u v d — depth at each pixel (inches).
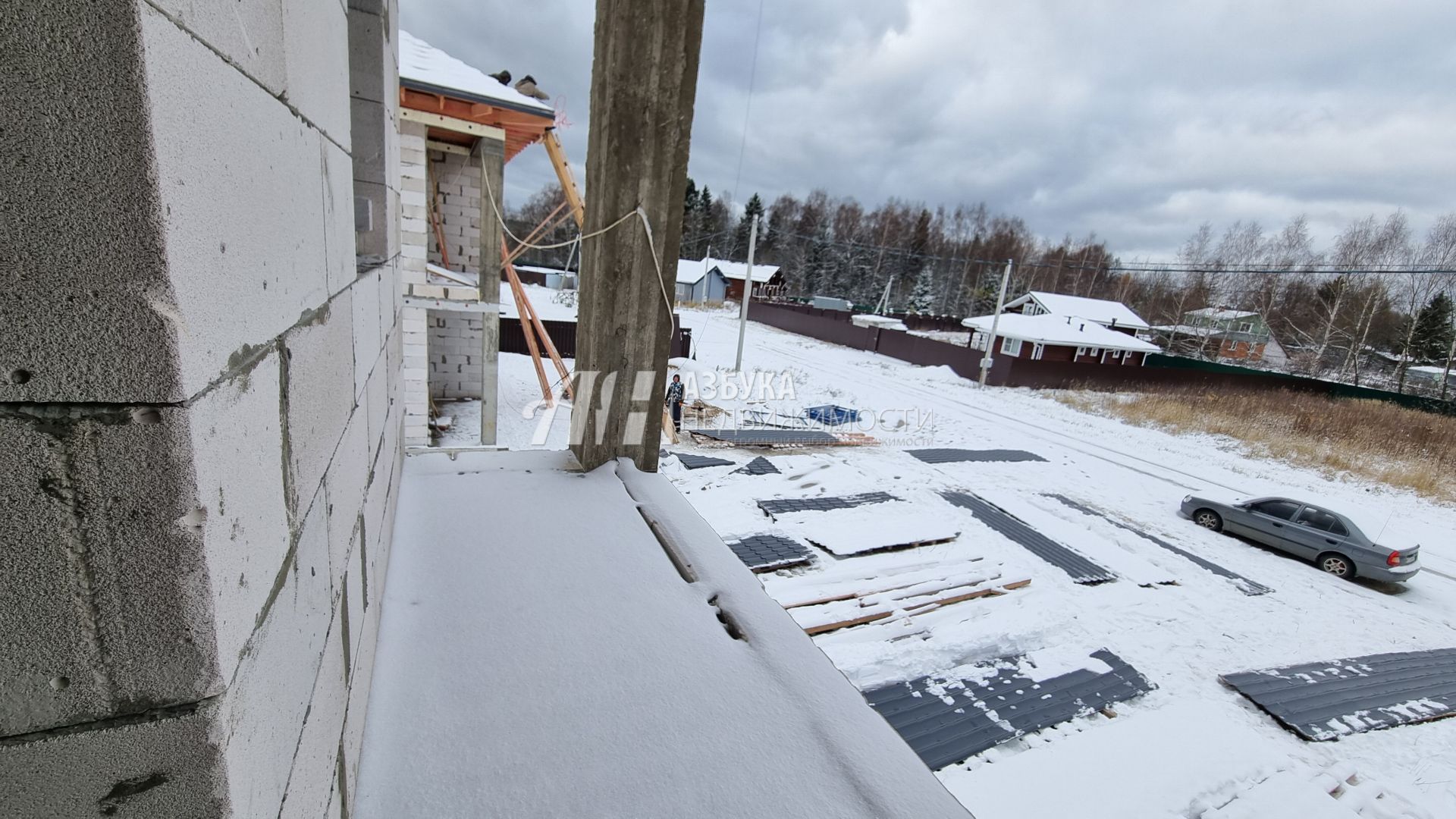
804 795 47.7
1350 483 481.7
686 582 76.5
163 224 14.2
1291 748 188.5
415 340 304.8
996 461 461.1
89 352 14.3
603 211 102.3
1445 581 322.0
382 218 81.5
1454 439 608.7
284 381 25.9
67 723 16.8
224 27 18.5
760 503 332.8
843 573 263.4
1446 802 173.3
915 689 195.6
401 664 58.7
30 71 12.5
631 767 49.1
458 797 45.1
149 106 13.4
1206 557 326.0
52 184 13.2
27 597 15.5
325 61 35.4
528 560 79.6
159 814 18.5
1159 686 210.7
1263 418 674.8
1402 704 211.3
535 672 59.0
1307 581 306.7
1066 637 233.9
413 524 87.7
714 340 981.8
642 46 96.7
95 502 15.3
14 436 14.2
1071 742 179.0
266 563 23.3
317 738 32.9
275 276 24.5
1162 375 824.3
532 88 334.6
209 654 17.8
